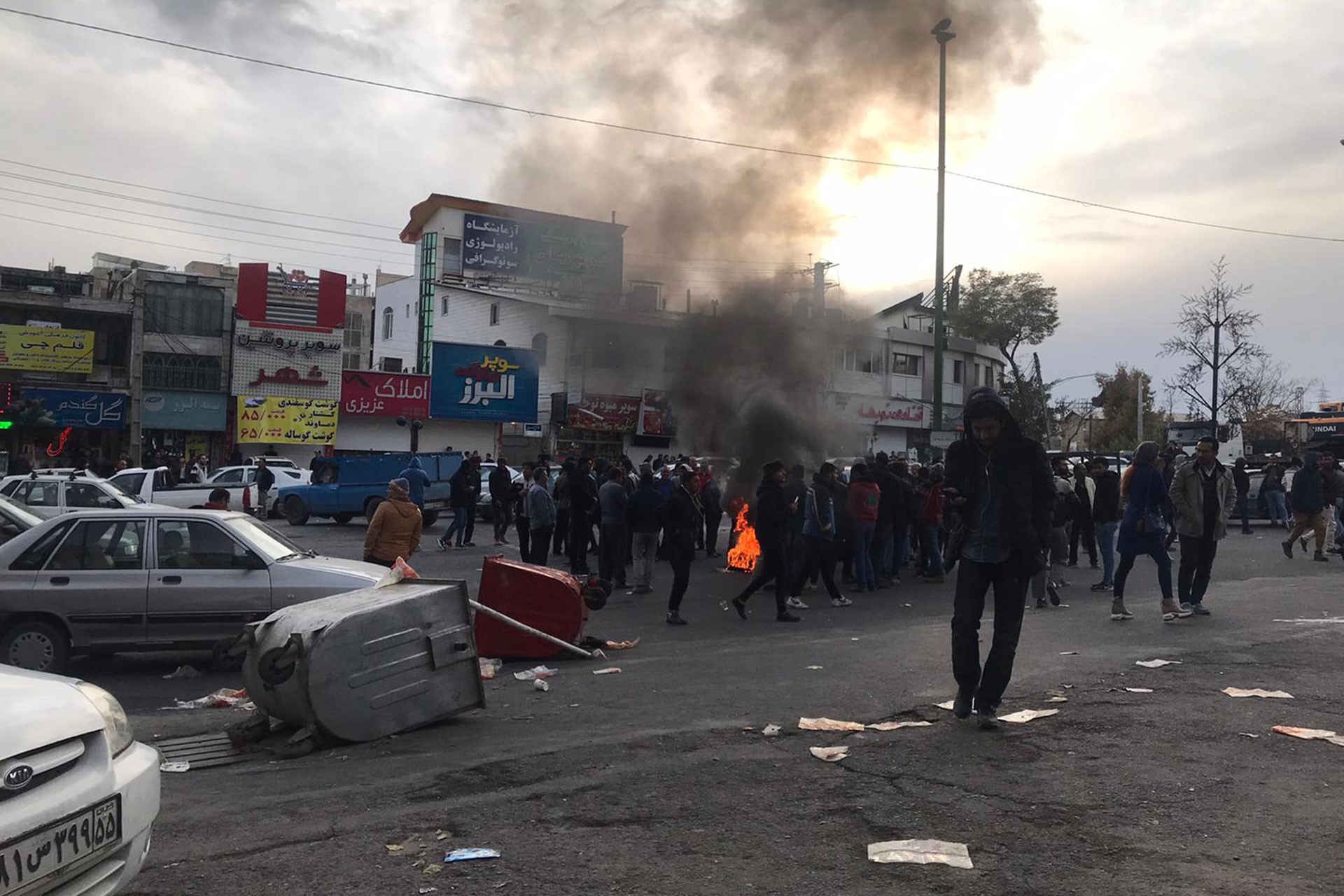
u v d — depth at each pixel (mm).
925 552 15320
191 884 3910
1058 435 59688
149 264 54062
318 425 39000
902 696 7012
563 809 4695
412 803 4887
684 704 6941
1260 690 6957
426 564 17203
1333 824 4297
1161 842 4105
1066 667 7867
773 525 11180
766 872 3881
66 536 8828
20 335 35250
